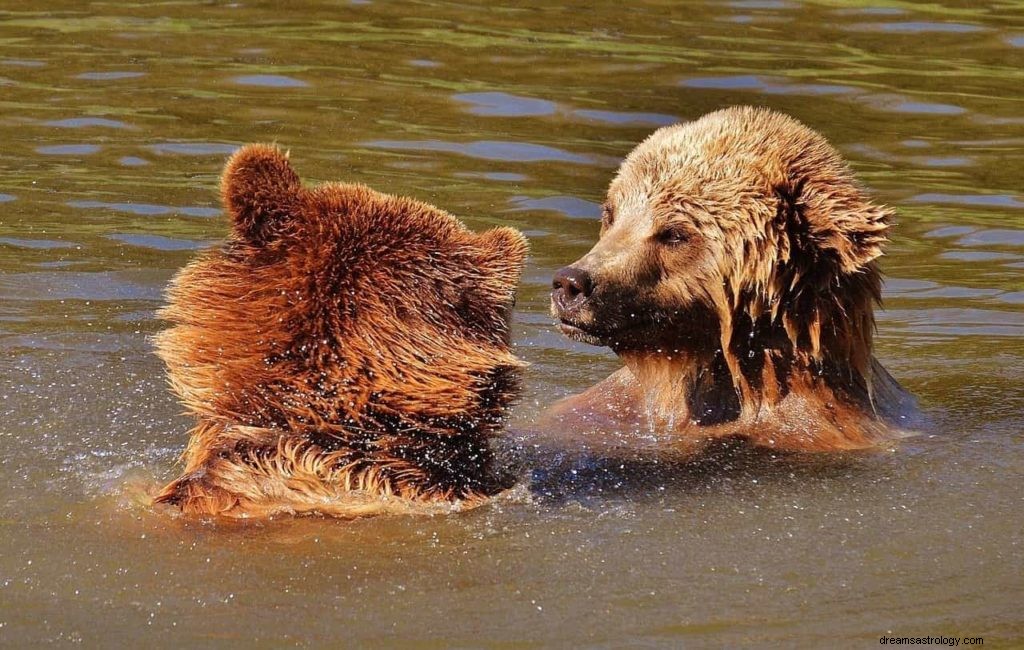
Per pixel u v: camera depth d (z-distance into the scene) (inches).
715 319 440.1
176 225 626.2
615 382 466.9
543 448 409.1
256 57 877.8
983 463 394.6
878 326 558.9
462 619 291.4
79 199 652.7
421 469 324.5
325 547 314.5
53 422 409.7
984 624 295.4
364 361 317.7
